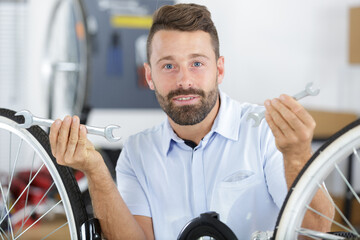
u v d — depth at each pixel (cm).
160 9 149
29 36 455
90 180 140
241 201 156
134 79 466
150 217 163
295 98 117
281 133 119
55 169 132
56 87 324
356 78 433
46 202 309
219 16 454
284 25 450
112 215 145
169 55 146
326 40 443
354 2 436
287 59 451
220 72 161
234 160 157
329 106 443
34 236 284
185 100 148
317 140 343
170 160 161
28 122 125
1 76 455
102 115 463
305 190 111
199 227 122
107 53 460
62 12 334
